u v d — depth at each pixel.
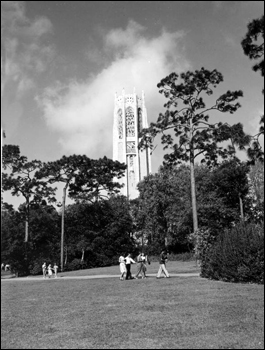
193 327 10.38
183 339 9.23
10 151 54.34
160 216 71.25
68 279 33.19
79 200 65.50
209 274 23.97
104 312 13.14
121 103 147.62
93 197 65.38
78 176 60.75
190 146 37.81
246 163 30.61
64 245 66.75
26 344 9.25
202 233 26.98
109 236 70.00
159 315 12.16
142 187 75.62
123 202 82.06
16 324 11.62
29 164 57.12
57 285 25.89
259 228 21.73
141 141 40.62
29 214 61.88
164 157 40.00
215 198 61.22
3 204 56.81
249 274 19.97
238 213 63.47
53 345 9.09
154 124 39.84
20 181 57.50
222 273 21.73
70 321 11.86
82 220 68.56
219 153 37.97
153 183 71.88
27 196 58.34
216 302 13.97
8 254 56.09
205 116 38.56
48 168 58.47
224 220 62.16
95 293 19.02
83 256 66.31
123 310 13.35
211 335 9.52
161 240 72.50
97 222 68.88
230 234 22.62
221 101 37.06
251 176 56.03
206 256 25.05
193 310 12.71
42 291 21.67
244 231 21.95
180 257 59.78
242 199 65.19
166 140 40.03
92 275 37.91
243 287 18.14
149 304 14.35
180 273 31.25
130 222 75.00
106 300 16.09
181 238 69.00
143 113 147.50
